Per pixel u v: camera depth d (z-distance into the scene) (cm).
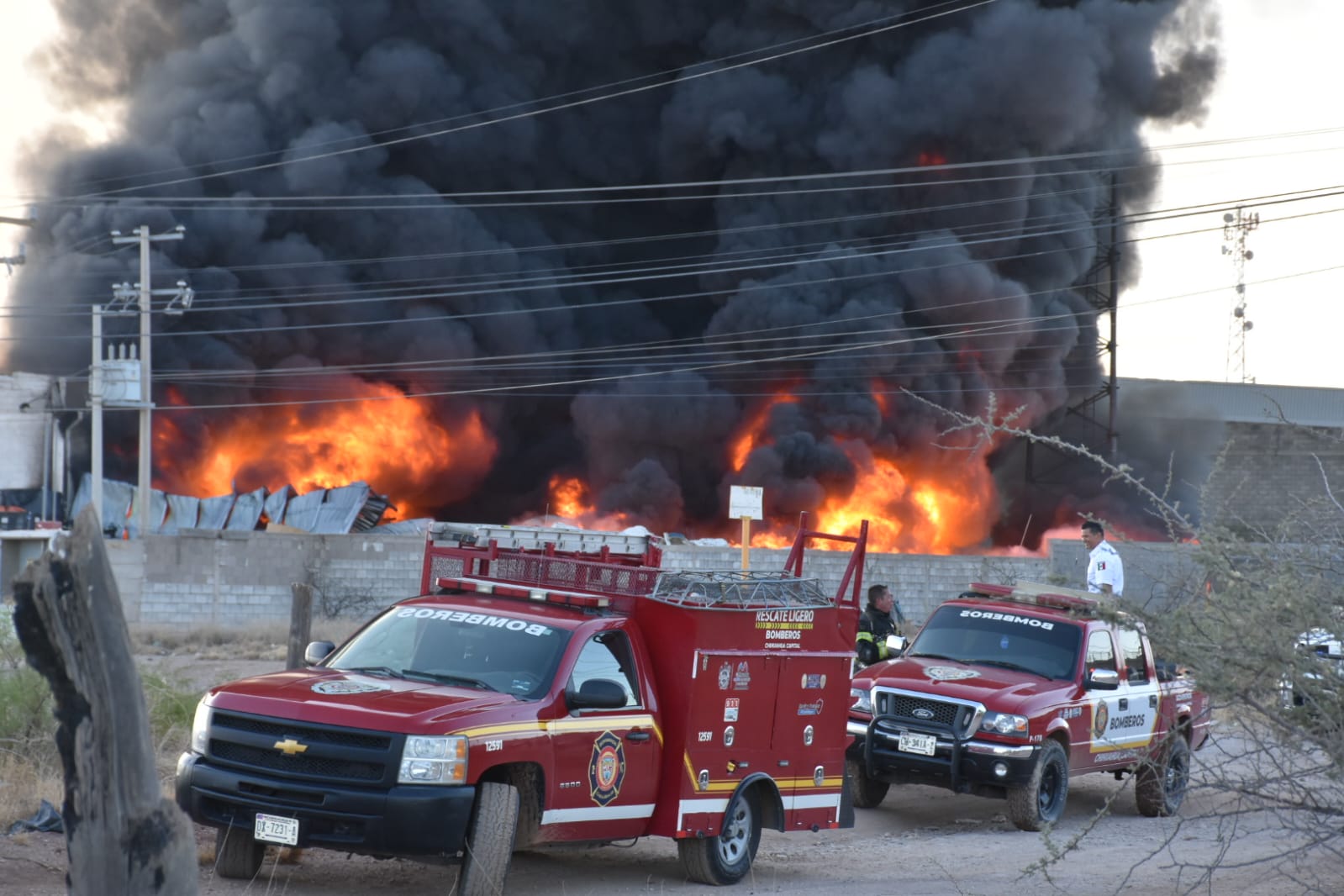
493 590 1833
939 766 2436
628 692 1714
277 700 1534
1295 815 1328
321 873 1705
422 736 1470
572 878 1789
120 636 762
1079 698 2531
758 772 1848
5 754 2155
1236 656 1144
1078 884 1788
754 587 1855
